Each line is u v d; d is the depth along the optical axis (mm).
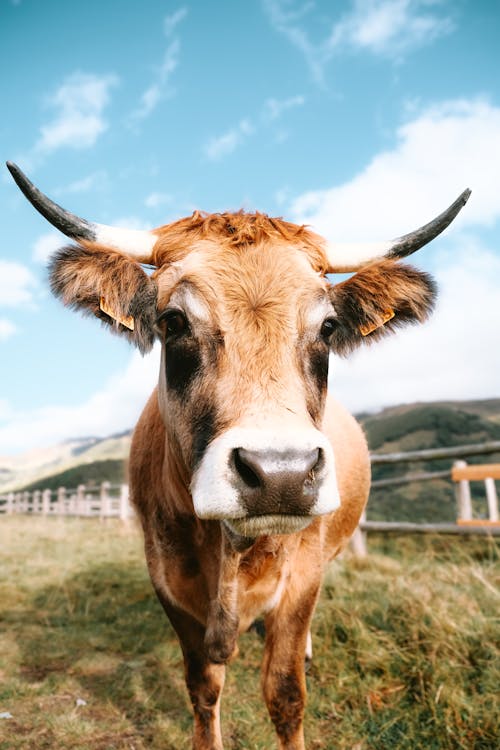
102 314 896
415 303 987
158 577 1080
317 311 824
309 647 1368
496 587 1637
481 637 1302
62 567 2773
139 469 1196
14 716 1210
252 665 1458
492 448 2342
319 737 1109
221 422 722
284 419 679
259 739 1095
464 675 1210
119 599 2109
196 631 1034
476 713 1084
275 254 853
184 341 807
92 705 1272
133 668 1462
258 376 734
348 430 1475
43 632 1757
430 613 1398
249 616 962
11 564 2867
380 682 1252
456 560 2170
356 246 1069
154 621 1836
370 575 1951
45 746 1097
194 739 998
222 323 780
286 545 935
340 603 1593
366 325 996
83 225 938
